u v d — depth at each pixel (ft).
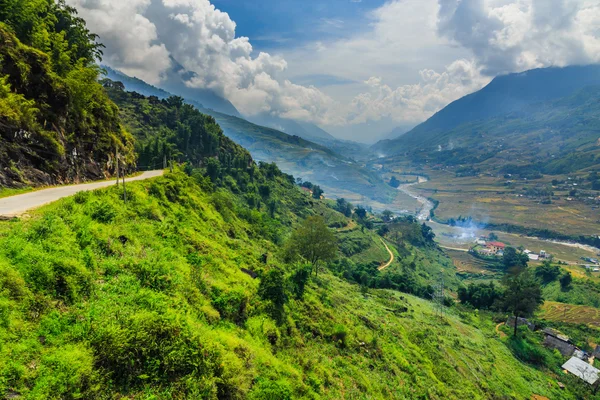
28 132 107.24
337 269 356.79
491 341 246.47
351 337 117.91
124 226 86.43
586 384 210.38
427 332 195.62
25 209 73.61
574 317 344.49
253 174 492.54
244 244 163.84
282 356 80.12
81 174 135.23
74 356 42.37
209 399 49.67
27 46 121.08
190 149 424.05
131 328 49.03
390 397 97.19
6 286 45.68
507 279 290.97
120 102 451.53
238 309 81.35
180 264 82.99
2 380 35.91
